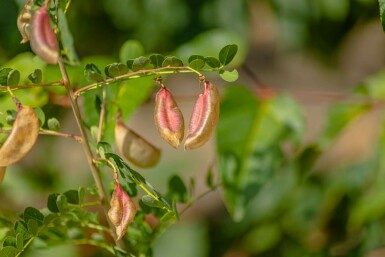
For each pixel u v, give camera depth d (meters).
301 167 1.45
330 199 1.63
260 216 1.67
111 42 1.60
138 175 0.95
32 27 0.90
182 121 0.93
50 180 1.63
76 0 1.56
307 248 1.65
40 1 0.96
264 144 1.35
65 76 0.98
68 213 1.02
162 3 1.56
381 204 1.52
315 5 1.58
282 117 1.37
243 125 1.36
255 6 1.66
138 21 1.58
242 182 1.32
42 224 1.00
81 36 1.58
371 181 1.60
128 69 0.96
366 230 1.56
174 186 1.09
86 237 1.08
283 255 1.67
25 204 1.54
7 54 1.46
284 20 1.59
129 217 0.94
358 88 1.45
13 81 0.95
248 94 1.37
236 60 1.37
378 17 1.59
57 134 0.99
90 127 1.09
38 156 1.65
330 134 1.44
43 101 1.25
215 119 0.92
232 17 1.57
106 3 1.58
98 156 1.00
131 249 1.04
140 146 1.05
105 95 1.05
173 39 1.57
